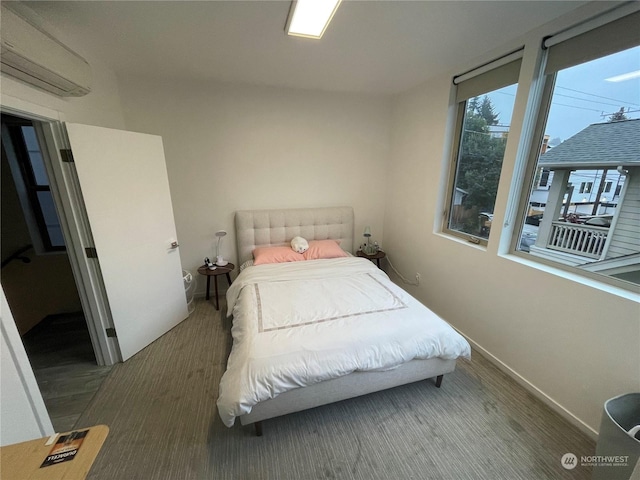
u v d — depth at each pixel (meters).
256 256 3.01
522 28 1.75
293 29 1.76
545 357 1.81
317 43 1.97
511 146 1.95
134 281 2.27
